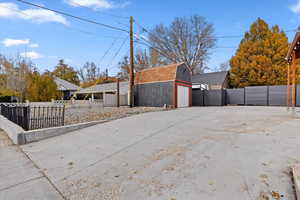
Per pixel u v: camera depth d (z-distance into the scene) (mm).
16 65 22156
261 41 20234
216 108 13656
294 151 3162
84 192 2158
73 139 4703
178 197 1951
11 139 4887
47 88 21594
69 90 29812
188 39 26797
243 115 8438
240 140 4004
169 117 8102
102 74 41875
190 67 27422
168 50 27297
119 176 2551
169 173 2561
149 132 5168
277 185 2066
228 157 3020
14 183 2428
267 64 19234
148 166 2850
